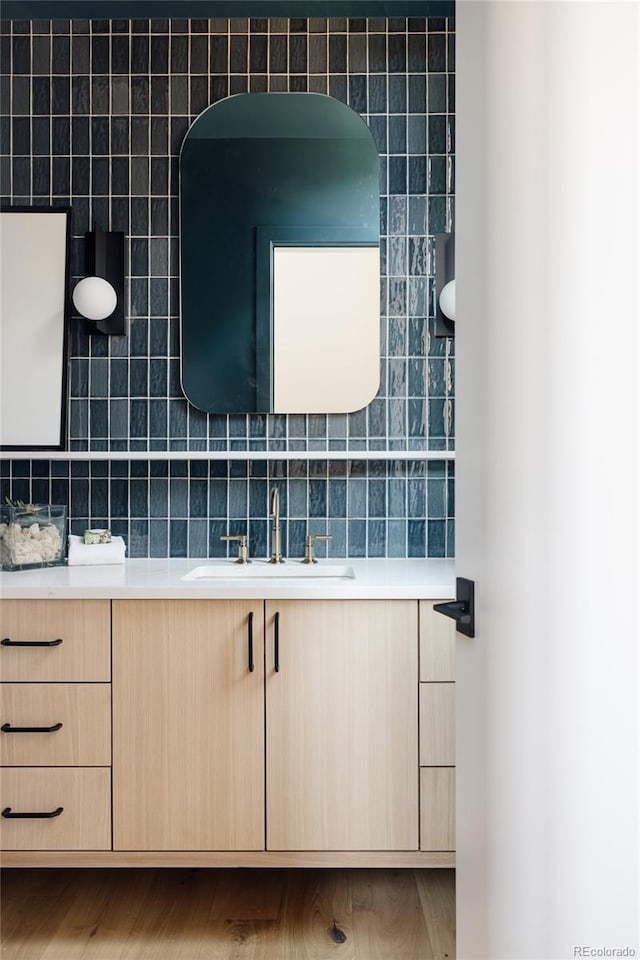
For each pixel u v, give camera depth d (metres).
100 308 2.39
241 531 2.51
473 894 1.16
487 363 1.10
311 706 1.98
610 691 0.91
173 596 1.97
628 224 0.88
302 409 2.48
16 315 2.47
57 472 2.50
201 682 1.98
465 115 1.16
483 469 1.11
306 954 1.82
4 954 1.82
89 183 2.49
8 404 2.47
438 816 1.99
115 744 1.99
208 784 1.99
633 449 0.88
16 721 1.99
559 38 0.94
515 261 1.02
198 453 2.34
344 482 2.50
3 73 2.48
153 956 1.82
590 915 0.93
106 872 2.22
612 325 0.90
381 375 2.50
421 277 2.49
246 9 2.41
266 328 2.48
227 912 2.00
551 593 0.97
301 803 1.99
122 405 2.50
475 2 1.11
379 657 1.98
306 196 2.47
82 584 2.00
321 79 2.47
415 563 2.40
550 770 0.97
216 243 2.47
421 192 2.48
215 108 2.46
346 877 2.19
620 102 0.88
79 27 2.47
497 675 1.07
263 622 1.98
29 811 2.00
